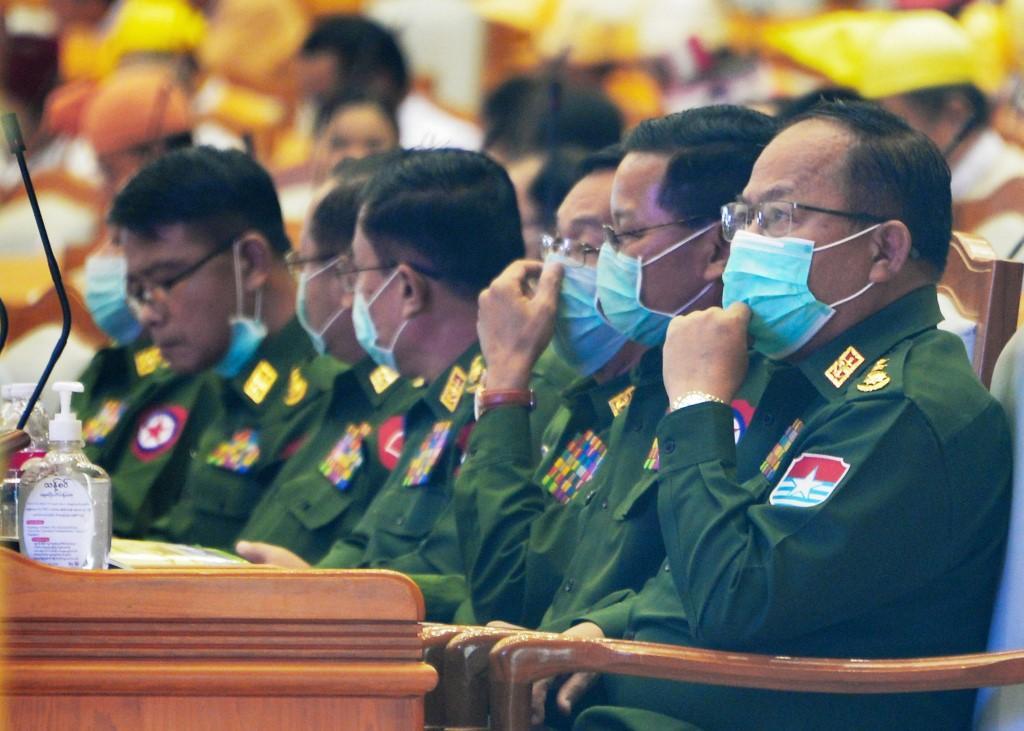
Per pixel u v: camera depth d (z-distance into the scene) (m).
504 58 18.27
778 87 16.12
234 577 5.62
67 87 17.69
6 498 7.23
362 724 5.62
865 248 7.84
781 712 7.49
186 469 13.52
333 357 12.23
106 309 14.13
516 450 9.35
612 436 9.20
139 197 12.94
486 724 7.47
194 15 19.25
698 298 9.20
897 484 7.27
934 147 8.00
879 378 7.56
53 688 5.53
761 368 8.73
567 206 9.99
